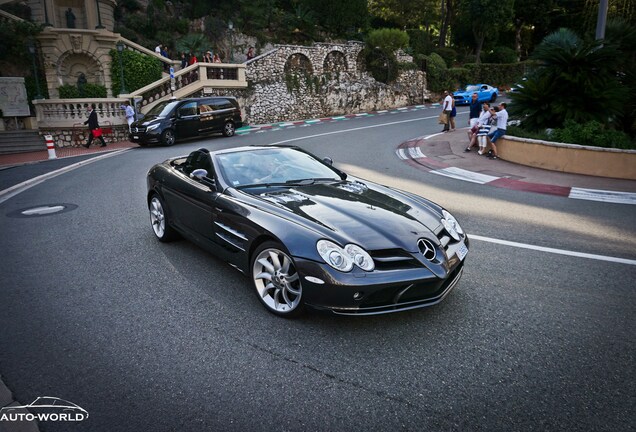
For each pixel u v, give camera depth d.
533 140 11.43
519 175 10.53
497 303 3.87
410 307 3.28
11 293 4.12
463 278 4.42
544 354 3.10
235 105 19.22
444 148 14.46
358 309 3.12
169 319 3.58
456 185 9.45
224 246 4.18
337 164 11.96
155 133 16.23
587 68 12.18
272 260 3.56
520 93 13.16
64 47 22.09
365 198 4.09
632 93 12.38
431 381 2.79
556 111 12.12
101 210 7.33
